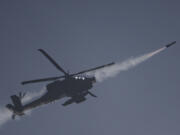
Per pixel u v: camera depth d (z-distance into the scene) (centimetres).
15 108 11131
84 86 9612
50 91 9906
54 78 9488
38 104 10438
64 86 9600
